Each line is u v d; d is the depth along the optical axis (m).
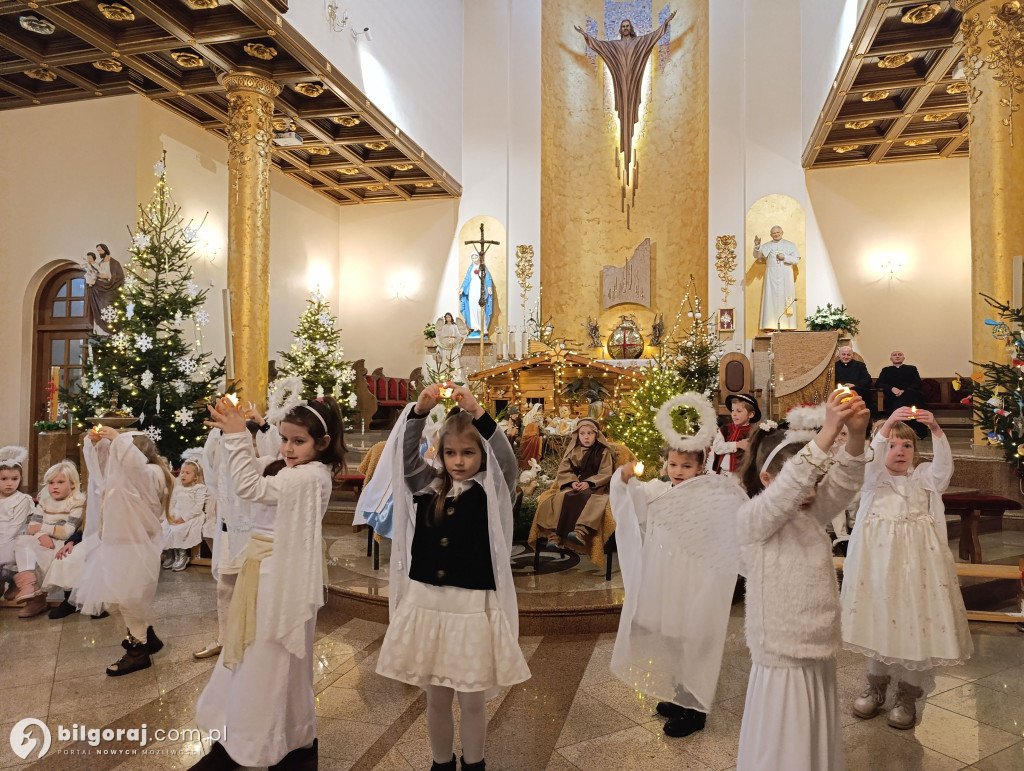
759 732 2.16
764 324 13.23
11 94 10.05
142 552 3.94
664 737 3.14
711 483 2.72
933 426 3.35
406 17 12.53
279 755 2.55
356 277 15.47
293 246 13.89
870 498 3.41
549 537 5.50
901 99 11.07
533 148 14.86
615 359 14.55
